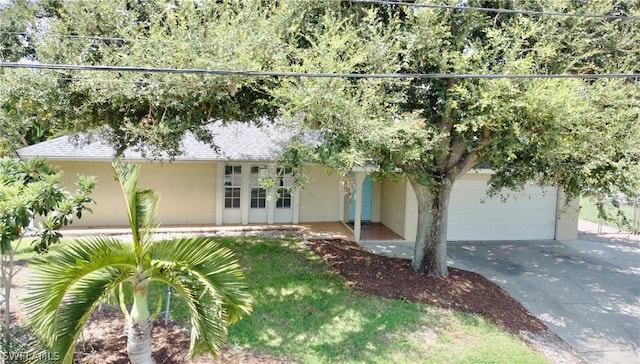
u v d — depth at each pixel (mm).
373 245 12797
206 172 13945
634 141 7613
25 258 9258
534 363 6484
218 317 4707
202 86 6969
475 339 7133
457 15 7914
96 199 12930
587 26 8250
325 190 15312
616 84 7777
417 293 8844
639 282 10570
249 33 7266
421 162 8922
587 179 7793
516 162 8250
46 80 7125
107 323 6734
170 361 5840
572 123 7176
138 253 4820
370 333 7062
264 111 9102
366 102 6895
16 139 11898
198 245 4961
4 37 8180
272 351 6328
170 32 8039
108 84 6934
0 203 4637
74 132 9250
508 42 7605
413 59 7762
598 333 7828
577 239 15117
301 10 7895
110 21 7582
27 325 4219
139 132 7246
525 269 11375
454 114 8281
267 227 14141
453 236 14367
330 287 8898
